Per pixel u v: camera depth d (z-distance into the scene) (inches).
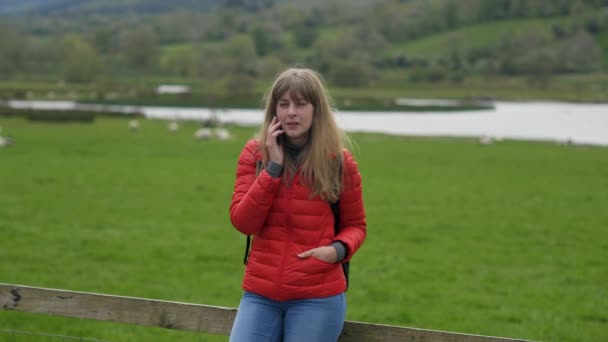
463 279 610.2
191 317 228.5
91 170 1310.3
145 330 440.8
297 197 196.2
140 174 1273.4
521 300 546.9
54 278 566.9
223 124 2760.8
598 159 1701.5
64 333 428.1
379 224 857.5
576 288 585.9
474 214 940.6
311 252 193.3
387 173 1362.0
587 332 466.6
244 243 738.2
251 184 202.5
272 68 7293.3
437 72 7849.4
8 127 2269.9
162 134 2208.4
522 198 1088.2
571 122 3693.4
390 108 4741.6
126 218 866.1
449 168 1470.2
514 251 725.9
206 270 621.3
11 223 804.0
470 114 4357.8
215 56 7613.2
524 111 4756.4
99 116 3019.2
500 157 1715.1
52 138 1945.1
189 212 919.0
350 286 578.6
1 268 592.1
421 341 211.8
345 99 5423.2
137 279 578.2
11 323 442.3
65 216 864.9
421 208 979.3
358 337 215.5
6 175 1211.9
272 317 197.5
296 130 195.8
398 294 556.4
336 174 197.5
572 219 913.5
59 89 6067.9
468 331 466.6
